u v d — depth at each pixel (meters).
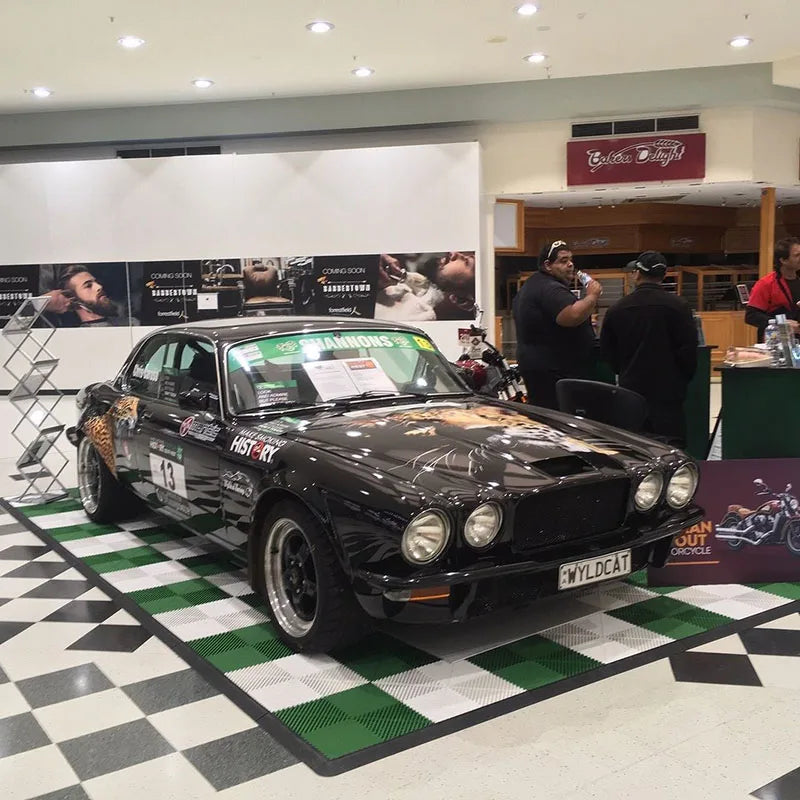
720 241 16.66
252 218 10.54
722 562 3.53
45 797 2.10
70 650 3.04
